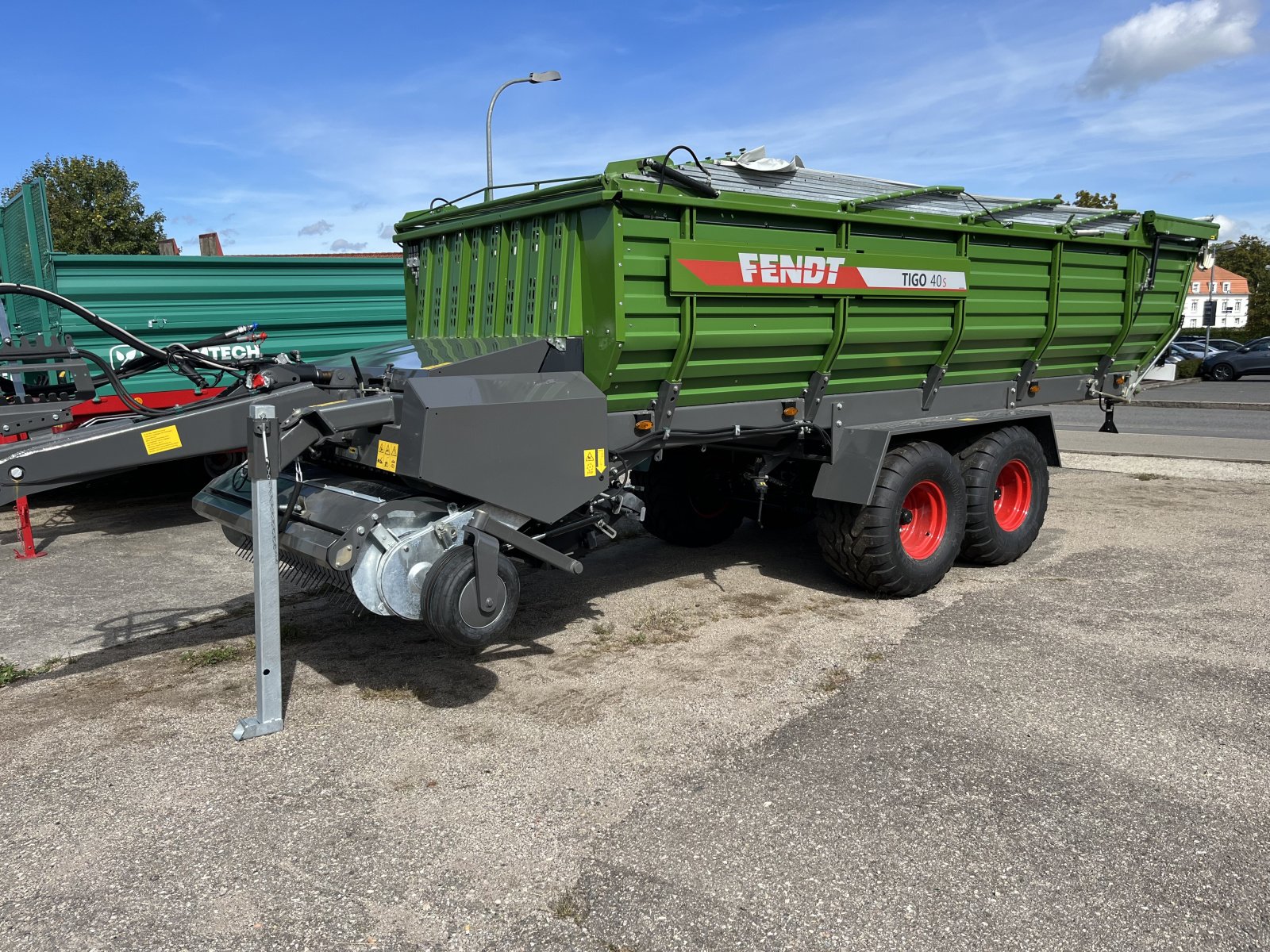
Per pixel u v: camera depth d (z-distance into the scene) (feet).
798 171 16.10
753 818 10.33
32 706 13.87
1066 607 17.54
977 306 19.43
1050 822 10.18
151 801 10.93
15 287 12.66
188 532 26.18
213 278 28.63
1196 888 9.02
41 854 9.86
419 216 17.72
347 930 8.55
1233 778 11.05
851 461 17.34
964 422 19.04
